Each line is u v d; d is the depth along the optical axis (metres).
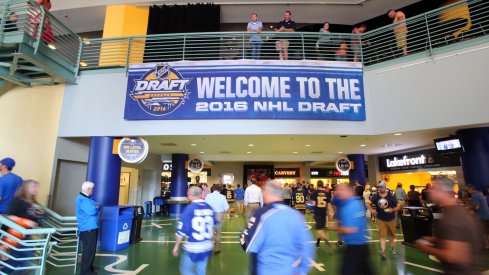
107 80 8.01
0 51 6.69
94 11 12.35
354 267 3.50
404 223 7.31
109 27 11.84
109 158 7.72
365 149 11.83
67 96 8.05
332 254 6.46
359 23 13.62
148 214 13.40
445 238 2.29
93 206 4.90
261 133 7.51
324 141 9.38
